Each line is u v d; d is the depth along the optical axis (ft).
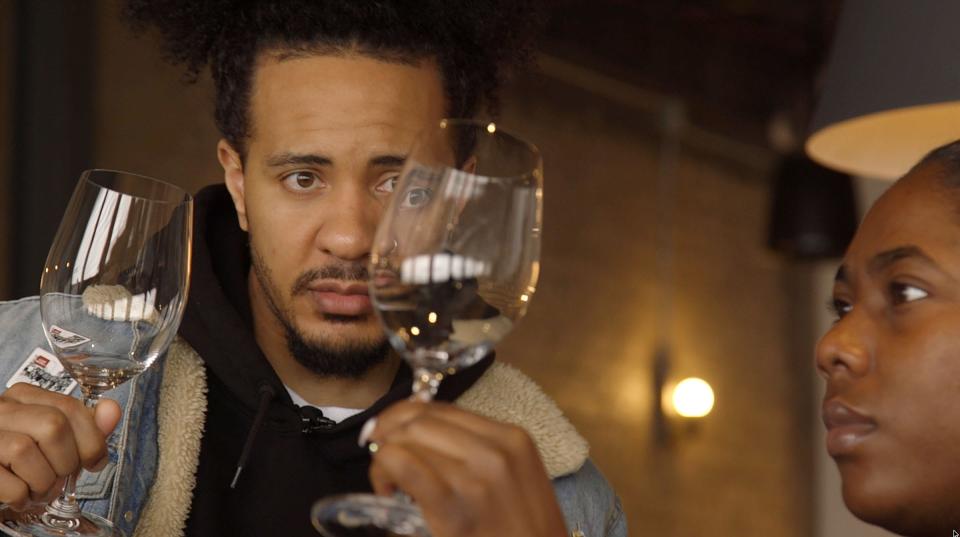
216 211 5.28
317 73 4.52
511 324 3.05
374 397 4.98
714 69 18.37
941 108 5.08
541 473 2.83
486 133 3.17
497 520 2.74
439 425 2.80
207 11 5.20
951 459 3.41
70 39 11.48
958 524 3.47
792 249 15.03
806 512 20.53
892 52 4.46
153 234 3.65
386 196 4.54
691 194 19.44
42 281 3.67
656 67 17.66
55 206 11.15
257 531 4.71
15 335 4.92
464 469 2.73
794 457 20.54
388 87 4.53
